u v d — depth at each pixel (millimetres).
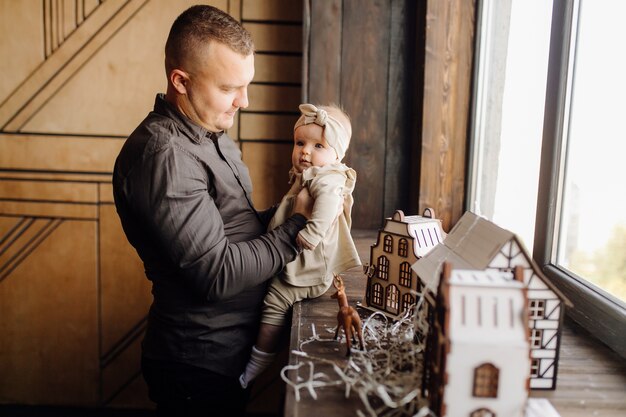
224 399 1401
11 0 2334
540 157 1380
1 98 2395
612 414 826
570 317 1242
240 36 1228
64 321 2564
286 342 1453
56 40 2357
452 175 1970
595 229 1197
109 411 2607
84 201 2471
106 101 2398
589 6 1242
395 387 852
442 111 1930
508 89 1690
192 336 1350
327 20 2080
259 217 1457
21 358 2596
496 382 698
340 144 1384
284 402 869
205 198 1228
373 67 2107
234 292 1229
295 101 2389
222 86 1232
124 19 2342
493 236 880
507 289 716
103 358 2592
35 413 2578
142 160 1183
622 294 1086
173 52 1233
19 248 2506
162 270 1328
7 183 2457
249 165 2430
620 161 1093
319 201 1285
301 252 1346
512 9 1676
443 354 711
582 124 1263
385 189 2180
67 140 2426
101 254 2512
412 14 2074
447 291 717
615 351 1057
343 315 1028
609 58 1147
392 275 1212
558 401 860
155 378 1406
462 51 1903
